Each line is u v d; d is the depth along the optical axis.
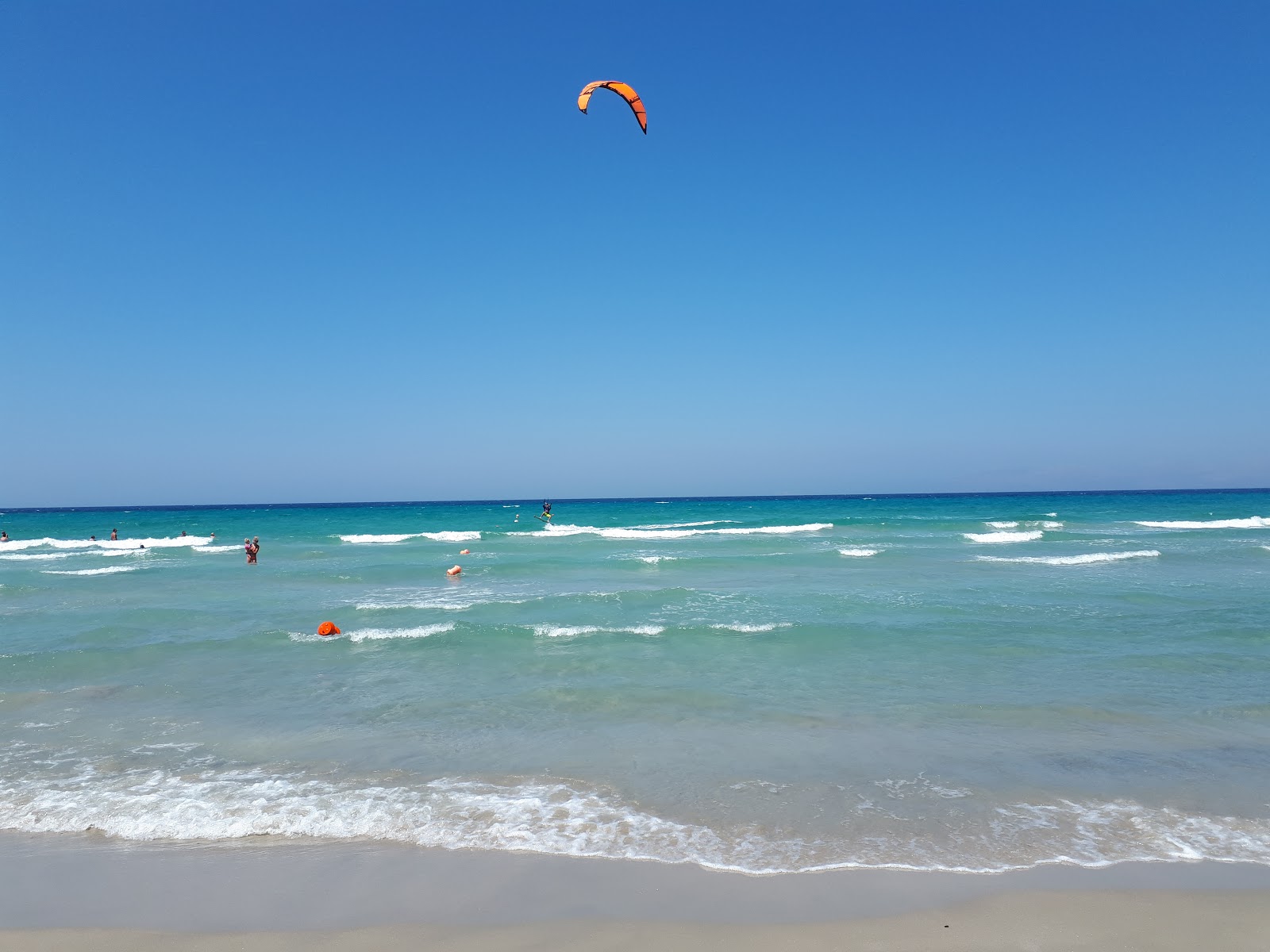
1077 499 115.06
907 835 6.21
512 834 6.28
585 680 11.28
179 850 6.05
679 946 4.73
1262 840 6.11
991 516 60.09
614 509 93.06
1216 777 7.45
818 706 9.87
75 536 50.25
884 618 15.71
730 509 90.81
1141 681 10.91
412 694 10.61
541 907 5.19
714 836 6.21
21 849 6.10
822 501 141.75
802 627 14.57
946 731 8.84
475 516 71.56
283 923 5.03
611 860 5.83
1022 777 7.47
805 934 4.85
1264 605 16.89
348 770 7.75
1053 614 15.95
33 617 16.84
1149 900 5.23
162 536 48.81
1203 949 4.69
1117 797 6.98
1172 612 16.02
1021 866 5.70
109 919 5.08
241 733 8.97
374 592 20.67
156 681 11.38
